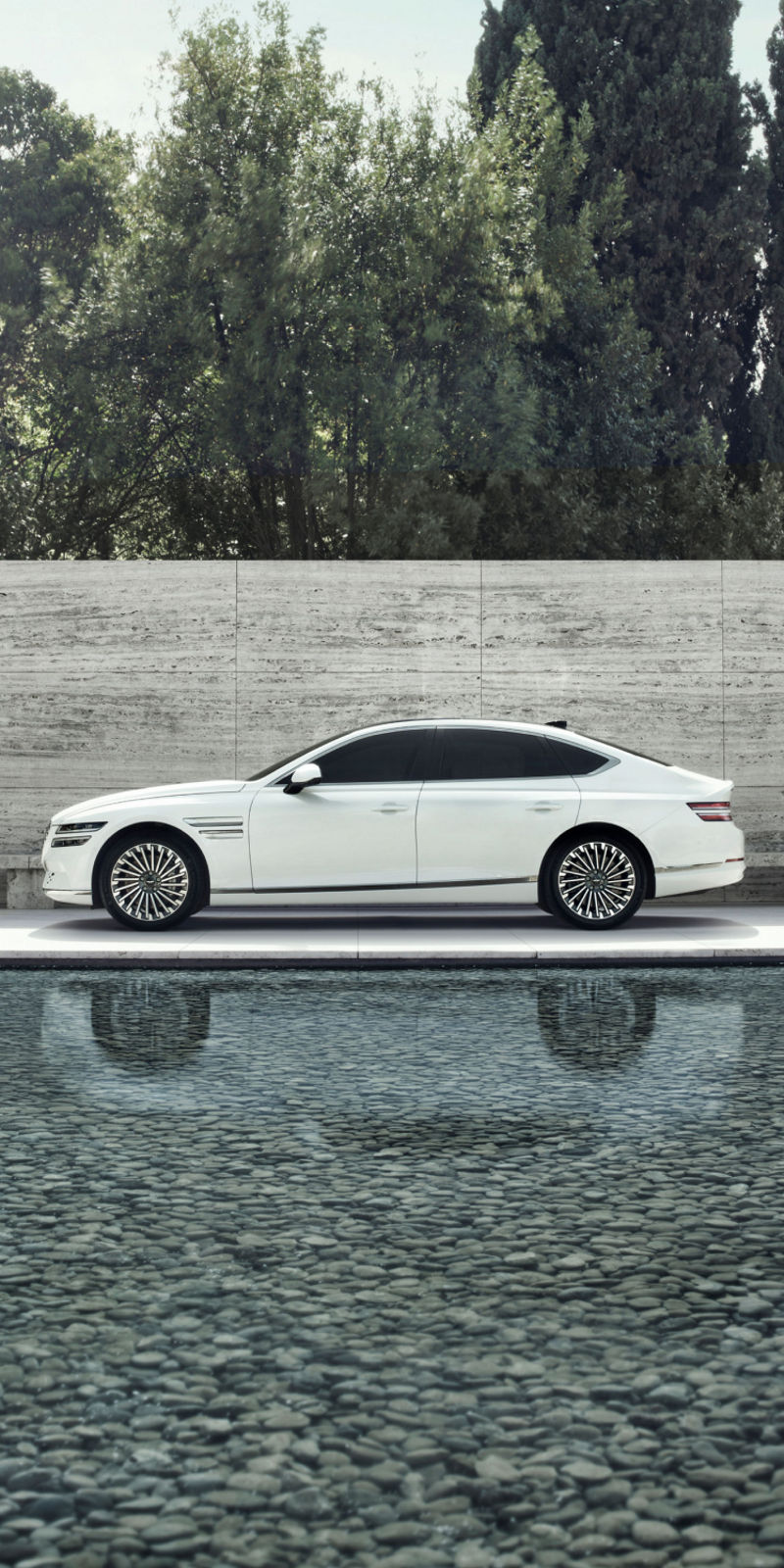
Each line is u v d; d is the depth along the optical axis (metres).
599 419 40.47
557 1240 4.61
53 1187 5.19
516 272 39.66
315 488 36.09
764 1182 5.26
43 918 13.70
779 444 43.62
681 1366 3.64
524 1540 2.85
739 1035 8.17
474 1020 8.65
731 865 12.45
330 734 15.31
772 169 44.84
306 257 35.88
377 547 35.88
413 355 38.28
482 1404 3.43
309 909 14.18
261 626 15.30
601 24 43.53
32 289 42.19
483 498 37.69
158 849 12.38
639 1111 6.34
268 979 10.34
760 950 11.09
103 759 15.34
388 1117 6.24
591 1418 3.36
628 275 41.34
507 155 39.19
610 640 15.35
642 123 42.69
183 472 39.31
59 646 15.34
